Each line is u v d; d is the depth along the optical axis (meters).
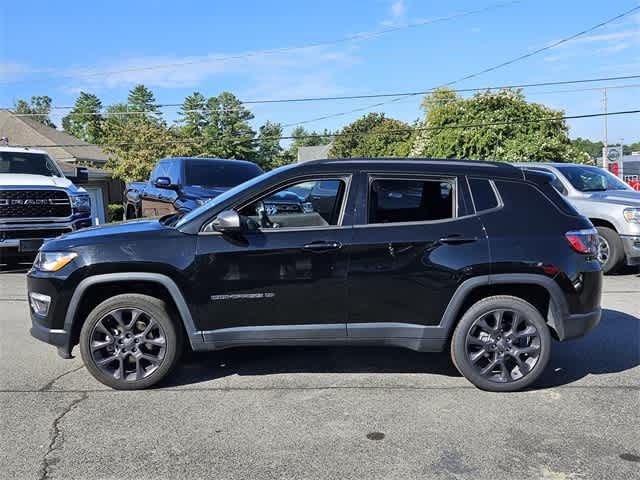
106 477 3.19
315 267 4.32
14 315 7.00
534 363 4.44
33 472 3.23
